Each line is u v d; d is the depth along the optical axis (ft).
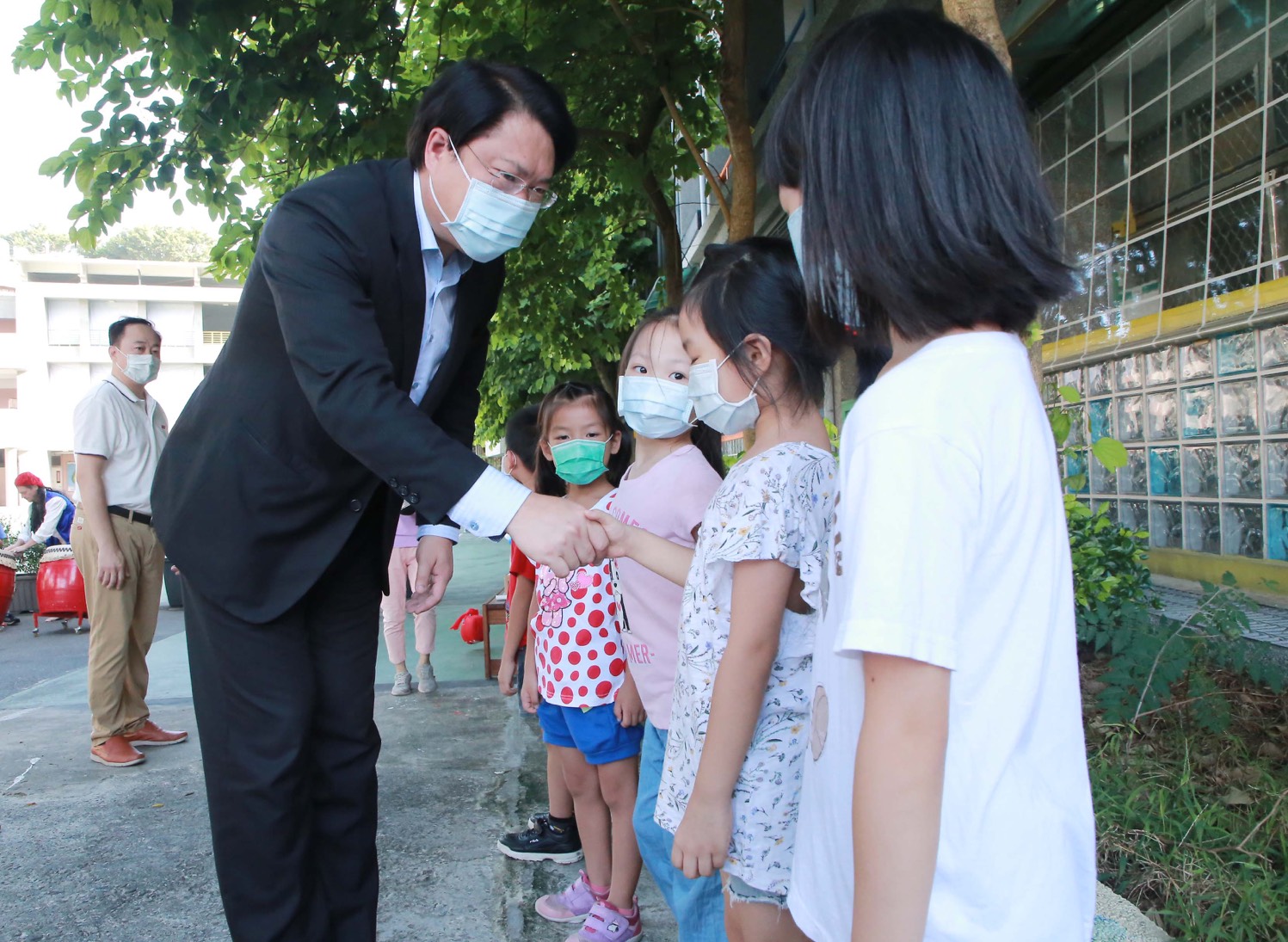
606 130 20.43
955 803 2.75
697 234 38.09
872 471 2.79
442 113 5.92
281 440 6.07
